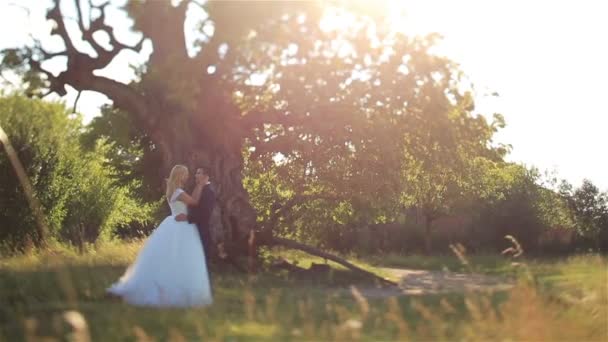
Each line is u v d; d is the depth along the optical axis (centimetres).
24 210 2439
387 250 3875
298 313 867
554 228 4375
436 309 884
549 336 698
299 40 1495
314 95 1598
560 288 977
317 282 1405
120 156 2964
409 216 4125
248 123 1728
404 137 1852
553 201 4491
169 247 990
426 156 1928
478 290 1054
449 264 1930
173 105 1559
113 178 3039
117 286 985
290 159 2089
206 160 1642
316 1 1479
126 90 1630
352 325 646
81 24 1597
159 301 941
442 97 1627
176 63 1427
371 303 991
